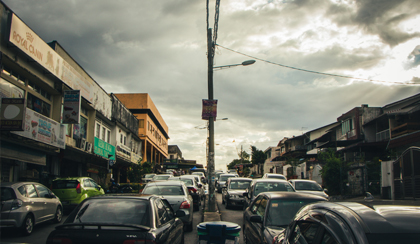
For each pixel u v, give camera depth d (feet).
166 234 15.97
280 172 153.28
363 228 8.07
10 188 29.30
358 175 71.00
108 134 96.27
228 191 54.39
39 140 49.65
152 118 167.53
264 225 19.06
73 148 64.69
